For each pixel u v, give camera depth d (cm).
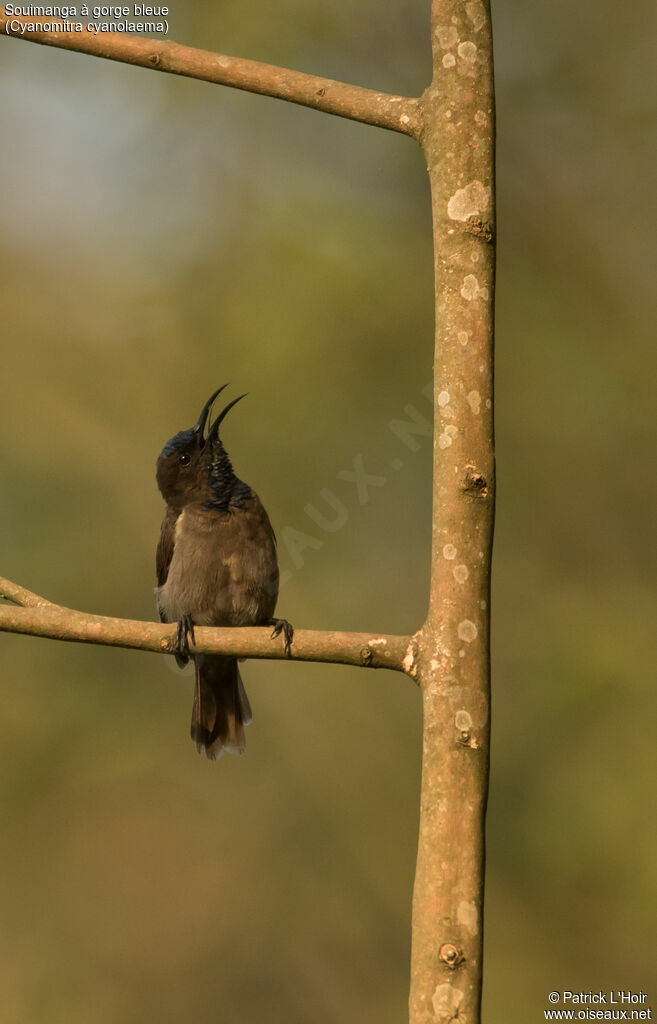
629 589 1316
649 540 1323
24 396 1468
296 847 1436
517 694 1299
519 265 1366
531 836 1259
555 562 1337
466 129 463
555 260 1363
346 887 1416
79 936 1426
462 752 425
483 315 453
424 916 415
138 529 1441
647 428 1327
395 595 1323
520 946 1248
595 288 1356
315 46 1348
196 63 501
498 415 1344
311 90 490
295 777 1448
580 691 1269
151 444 1438
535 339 1340
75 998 1389
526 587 1330
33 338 1503
